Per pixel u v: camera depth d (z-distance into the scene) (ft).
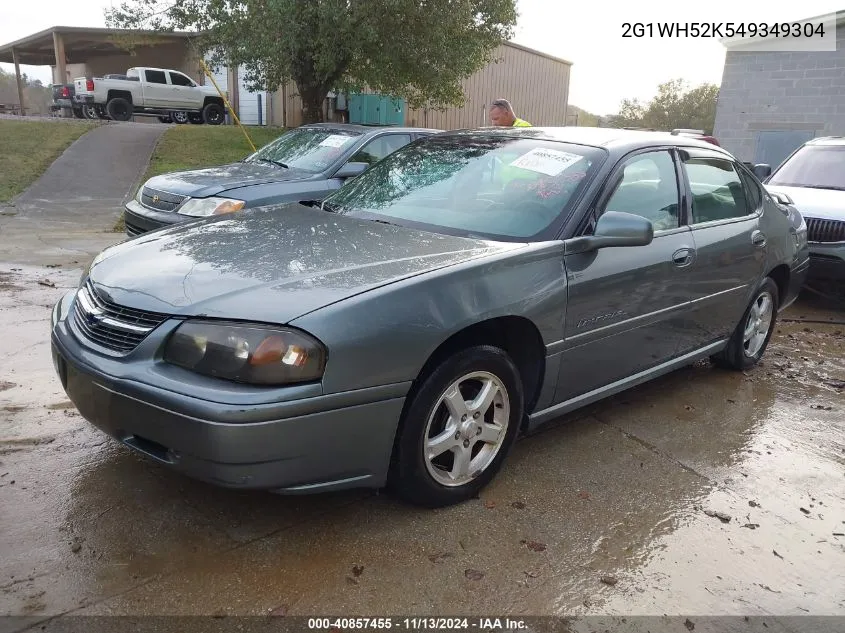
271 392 7.53
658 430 12.91
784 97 52.65
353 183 13.71
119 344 8.34
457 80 52.95
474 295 9.07
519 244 10.19
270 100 75.66
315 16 45.47
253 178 22.41
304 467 7.93
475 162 12.46
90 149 50.37
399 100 74.95
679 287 12.59
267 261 9.09
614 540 9.25
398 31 46.47
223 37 47.96
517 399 10.17
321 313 7.82
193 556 8.29
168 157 50.55
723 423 13.44
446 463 10.09
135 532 8.68
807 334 20.62
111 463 10.30
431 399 8.87
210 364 7.70
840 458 12.25
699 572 8.71
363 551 8.61
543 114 100.01
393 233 10.61
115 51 98.12
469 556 8.66
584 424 12.99
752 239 14.70
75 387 8.65
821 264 23.06
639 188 12.01
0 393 12.51
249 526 8.96
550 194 11.14
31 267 23.00
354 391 8.00
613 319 11.26
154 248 10.06
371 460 8.50
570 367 10.84
